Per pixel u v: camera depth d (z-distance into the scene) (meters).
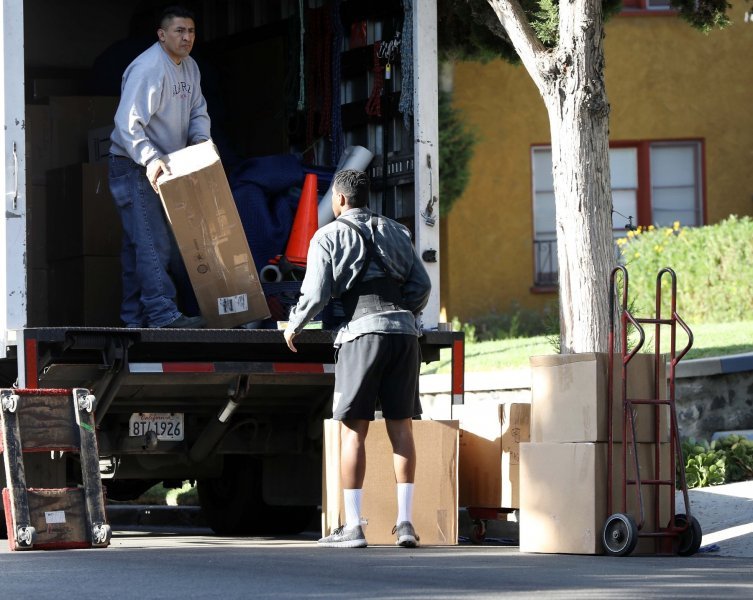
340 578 20.91
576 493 26.34
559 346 33.78
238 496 34.66
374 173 34.16
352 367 26.86
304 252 32.59
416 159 32.16
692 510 31.27
